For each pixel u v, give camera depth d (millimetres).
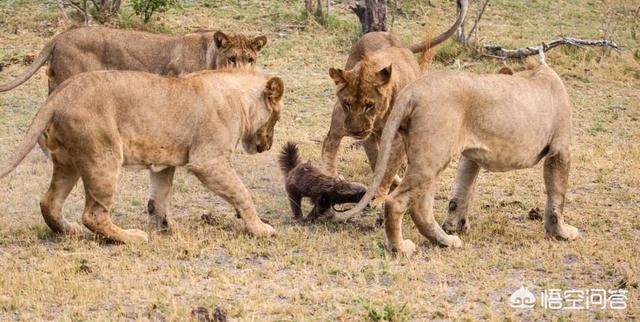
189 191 15891
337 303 10781
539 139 13188
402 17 31297
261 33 28766
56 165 12758
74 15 28641
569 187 16828
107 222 12734
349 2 32406
